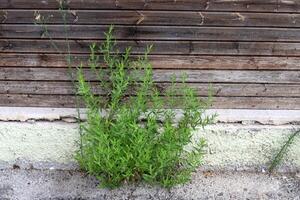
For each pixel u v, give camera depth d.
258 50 1.70
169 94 1.71
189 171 1.73
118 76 1.61
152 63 1.71
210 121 1.71
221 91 1.78
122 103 1.76
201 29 1.64
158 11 1.59
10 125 1.79
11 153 1.86
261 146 1.86
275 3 1.59
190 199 1.77
